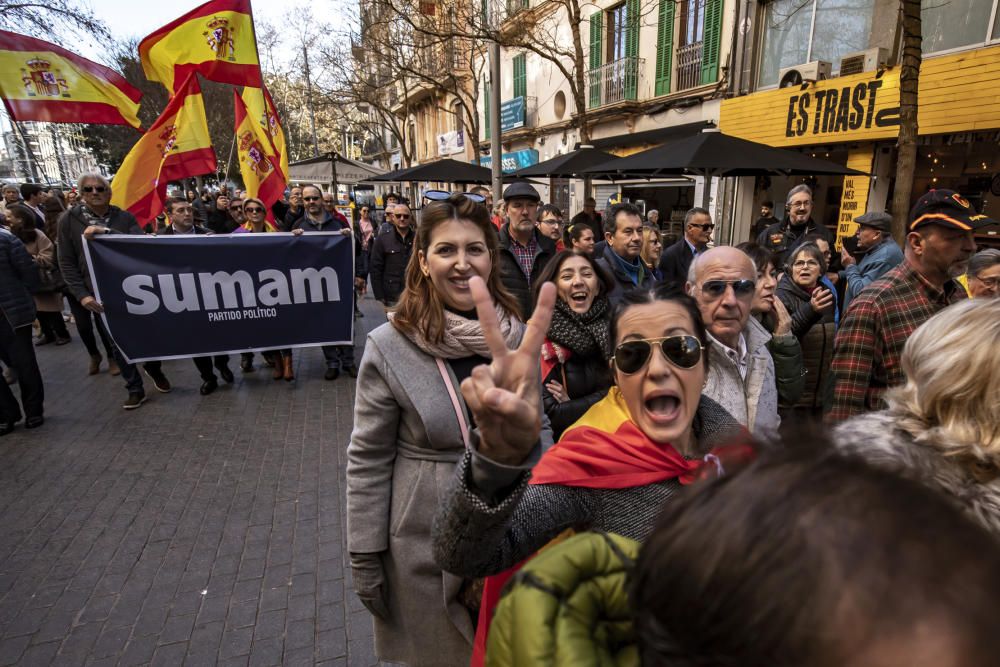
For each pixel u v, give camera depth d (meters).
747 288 1.90
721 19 10.27
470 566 0.93
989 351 0.94
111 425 4.49
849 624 0.29
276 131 6.02
